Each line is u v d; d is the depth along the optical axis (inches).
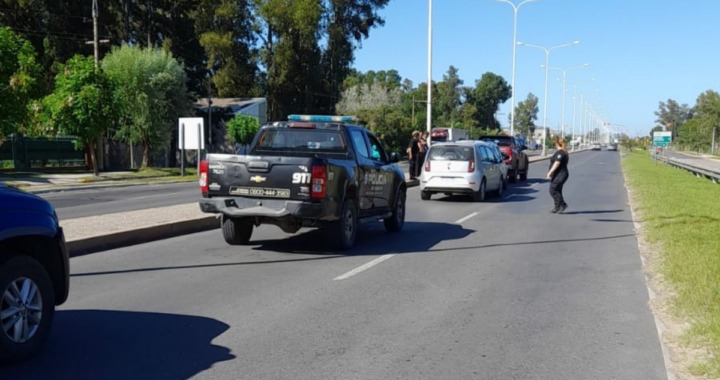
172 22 2383.1
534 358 227.1
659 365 219.9
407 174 1330.0
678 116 6122.1
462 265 396.2
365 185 471.5
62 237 235.6
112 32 2315.5
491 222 612.7
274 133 487.5
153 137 1734.7
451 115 5408.5
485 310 290.7
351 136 478.6
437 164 814.5
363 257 421.1
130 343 238.2
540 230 556.7
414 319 275.0
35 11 2063.2
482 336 251.9
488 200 848.9
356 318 275.6
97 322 265.1
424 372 213.0
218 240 486.6
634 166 1825.8
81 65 1354.6
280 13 2324.1
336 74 2608.3
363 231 550.0
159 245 460.4
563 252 445.7
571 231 550.3
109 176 1411.2
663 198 791.7
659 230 516.1
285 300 304.8
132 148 1825.8
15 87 1171.3
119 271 367.9
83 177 1363.2
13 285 212.4
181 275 358.9
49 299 226.8
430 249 454.9
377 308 292.2
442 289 331.3
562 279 357.1
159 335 248.4
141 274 360.2
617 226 584.1
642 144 5649.6
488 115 5871.1
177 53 2474.2
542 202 820.6
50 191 1023.6
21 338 215.6
